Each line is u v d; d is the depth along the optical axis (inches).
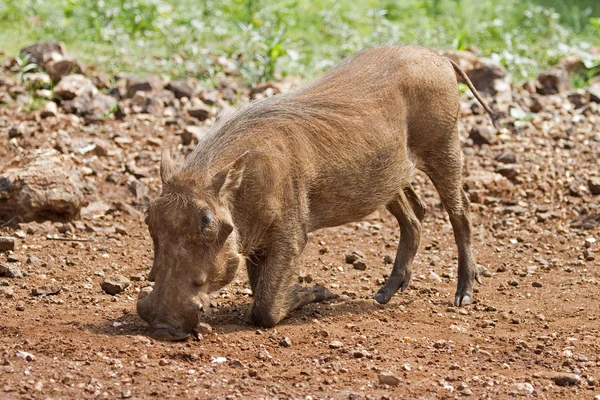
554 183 1315.2
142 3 1884.8
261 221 792.9
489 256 1106.1
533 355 781.9
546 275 1039.0
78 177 1182.3
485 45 1990.7
